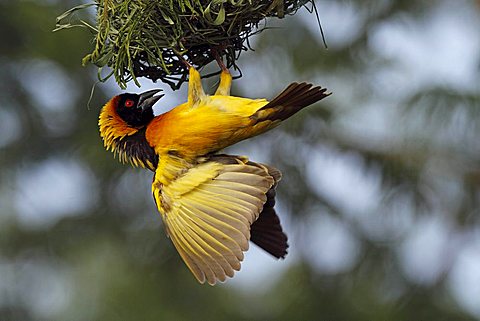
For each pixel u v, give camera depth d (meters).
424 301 15.17
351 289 15.48
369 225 15.48
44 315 15.99
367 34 14.51
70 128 16.02
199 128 8.06
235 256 7.86
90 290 16.00
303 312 15.52
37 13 15.58
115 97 8.80
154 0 8.12
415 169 15.20
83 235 16.16
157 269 15.98
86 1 15.65
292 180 15.43
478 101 14.15
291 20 14.61
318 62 14.63
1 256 16.16
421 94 14.23
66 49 15.65
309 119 15.13
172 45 8.24
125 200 16.06
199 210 8.02
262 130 8.16
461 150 14.94
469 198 15.17
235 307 16.00
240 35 8.39
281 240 8.73
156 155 8.36
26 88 15.91
